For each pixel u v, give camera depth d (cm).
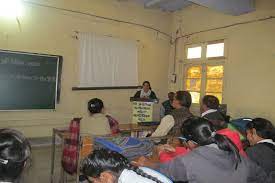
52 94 528
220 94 547
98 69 571
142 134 356
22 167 84
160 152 186
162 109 565
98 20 571
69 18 538
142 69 636
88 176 106
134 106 439
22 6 490
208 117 273
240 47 503
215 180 131
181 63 643
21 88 497
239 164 138
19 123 500
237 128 326
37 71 510
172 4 612
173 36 667
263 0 463
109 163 104
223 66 538
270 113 448
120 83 600
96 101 305
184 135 156
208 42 574
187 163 133
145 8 632
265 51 459
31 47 503
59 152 471
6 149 80
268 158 170
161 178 110
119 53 597
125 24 606
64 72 538
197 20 600
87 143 228
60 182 336
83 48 553
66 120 545
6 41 479
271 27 450
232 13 488
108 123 304
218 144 138
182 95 268
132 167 108
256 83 473
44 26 514
